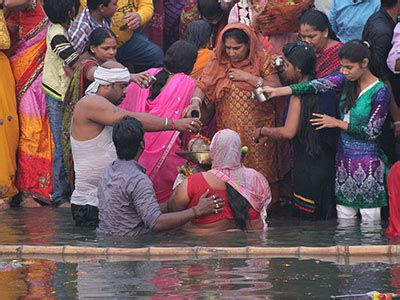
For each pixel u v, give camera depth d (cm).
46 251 1142
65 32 1530
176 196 1276
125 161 1284
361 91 1369
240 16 1534
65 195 1559
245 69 1434
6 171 1541
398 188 1259
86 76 1452
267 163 1442
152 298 914
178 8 1773
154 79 1409
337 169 1401
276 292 934
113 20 1620
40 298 918
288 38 1541
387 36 1431
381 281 977
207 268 1045
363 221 1379
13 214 1474
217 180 1271
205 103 1461
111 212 1274
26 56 1565
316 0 1576
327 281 979
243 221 1274
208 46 1528
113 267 1055
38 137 1560
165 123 1342
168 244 1191
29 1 1555
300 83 1388
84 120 1343
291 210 1470
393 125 1459
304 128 1391
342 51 1348
